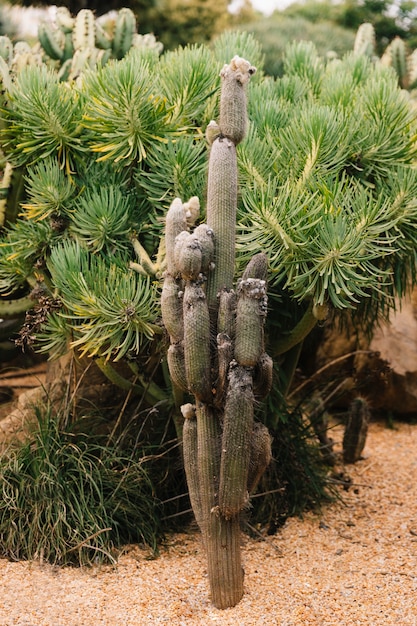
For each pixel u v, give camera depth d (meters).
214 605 2.38
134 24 4.53
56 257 2.73
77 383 3.28
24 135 2.95
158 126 2.73
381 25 11.07
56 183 2.86
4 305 3.37
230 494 2.19
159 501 3.03
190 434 2.31
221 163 2.18
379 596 2.48
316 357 4.65
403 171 2.72
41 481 2.85
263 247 2.56
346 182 2.72
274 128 3.01
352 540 3.00
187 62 2.92
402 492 3.59
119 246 2.85
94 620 2.29
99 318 2.64
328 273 2.45
